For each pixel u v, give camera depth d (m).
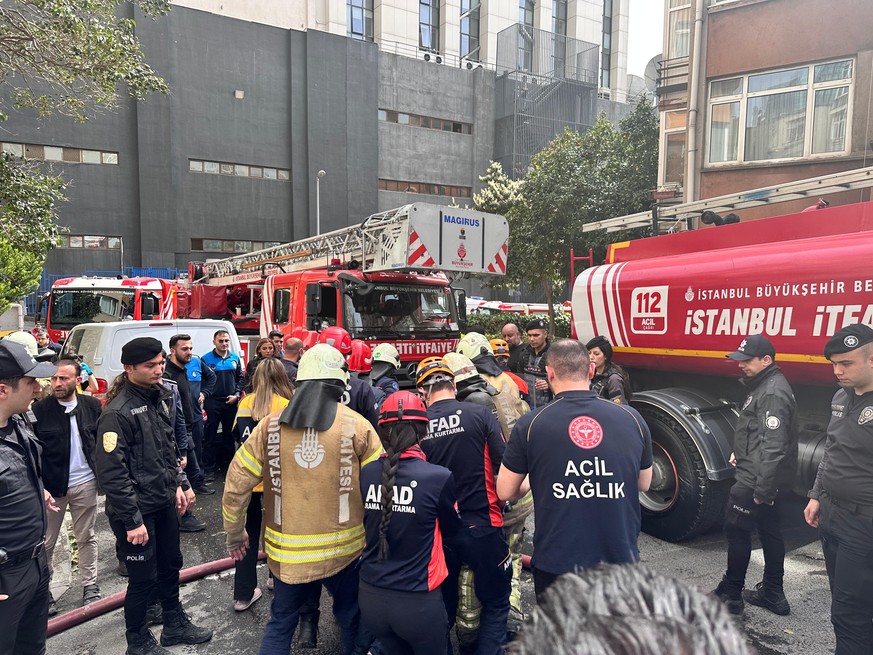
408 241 7.58
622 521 2.21
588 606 0.57
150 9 11.73
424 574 2.26
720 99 11.28
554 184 17.58
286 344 5.78
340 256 9.23
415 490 2.25
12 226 10.76
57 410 3.60
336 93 33.41
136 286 13.41
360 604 2.36
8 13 10.04
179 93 29.36
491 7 41.41
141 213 28.59
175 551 3.22
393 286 8.36
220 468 7.03
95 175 27.83
